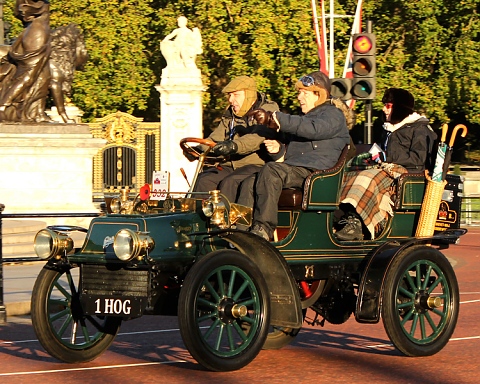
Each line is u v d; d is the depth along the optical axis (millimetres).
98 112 44938
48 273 10062
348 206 11070
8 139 29234
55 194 29719
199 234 9570
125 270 9562
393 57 43875
